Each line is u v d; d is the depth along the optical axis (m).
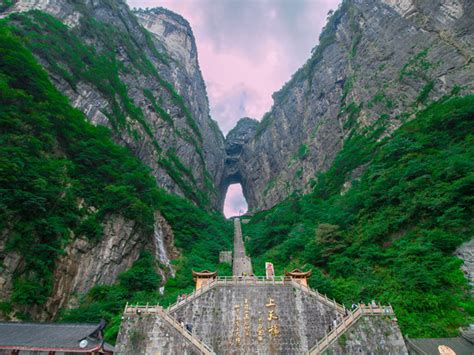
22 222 21.62
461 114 32.97
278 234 45.62
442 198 24.09
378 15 69.75
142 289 27.61
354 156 53.09
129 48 76.06
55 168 26.73
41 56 45.22
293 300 19.34
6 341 13.86
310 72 93.25
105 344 16.77
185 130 84.44
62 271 23.78
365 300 21.25
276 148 99.12
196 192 72.62
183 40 126.38
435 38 53.16
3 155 22.69
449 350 14.55
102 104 51.66
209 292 19.58
